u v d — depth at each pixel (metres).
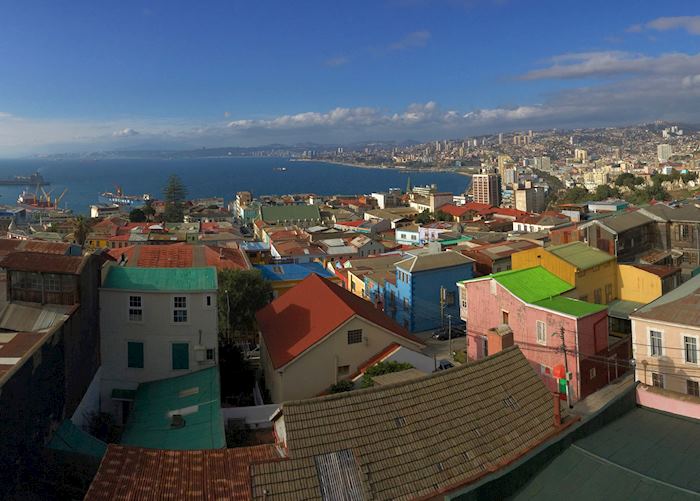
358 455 18.06
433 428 19.86
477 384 22.23
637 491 15.33
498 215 172.25
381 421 19.36
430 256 64.19
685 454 17.30
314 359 39.12
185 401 32.47
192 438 27.88
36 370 25.12
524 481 16.47
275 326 44.91
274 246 112.50
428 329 61.84
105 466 19.83
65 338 29.38
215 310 37.00
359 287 74.25
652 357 38.09
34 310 30.86
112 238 130.25
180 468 20.36
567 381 33.06
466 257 65.31
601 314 42.25
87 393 33.53
